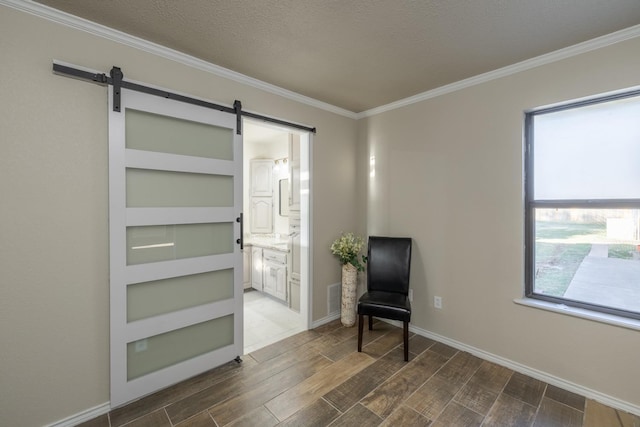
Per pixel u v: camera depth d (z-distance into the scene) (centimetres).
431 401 196
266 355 258
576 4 160
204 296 232
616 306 200
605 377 194
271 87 270
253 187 497
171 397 201
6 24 154
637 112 191
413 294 302
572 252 217
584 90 201
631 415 182
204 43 202
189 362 221
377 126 334
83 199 179
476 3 160
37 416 166
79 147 177
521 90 229
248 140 493
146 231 204
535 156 232
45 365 168
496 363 243
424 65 233
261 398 200
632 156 193
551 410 187
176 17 173
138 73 198
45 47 165
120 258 191
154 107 202
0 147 154
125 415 184
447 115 273
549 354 217
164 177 211
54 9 164
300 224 328
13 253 158
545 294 228
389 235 323
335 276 341
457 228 268
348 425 175
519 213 231
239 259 250
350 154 350
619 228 198
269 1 159
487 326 250
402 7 164
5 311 157
